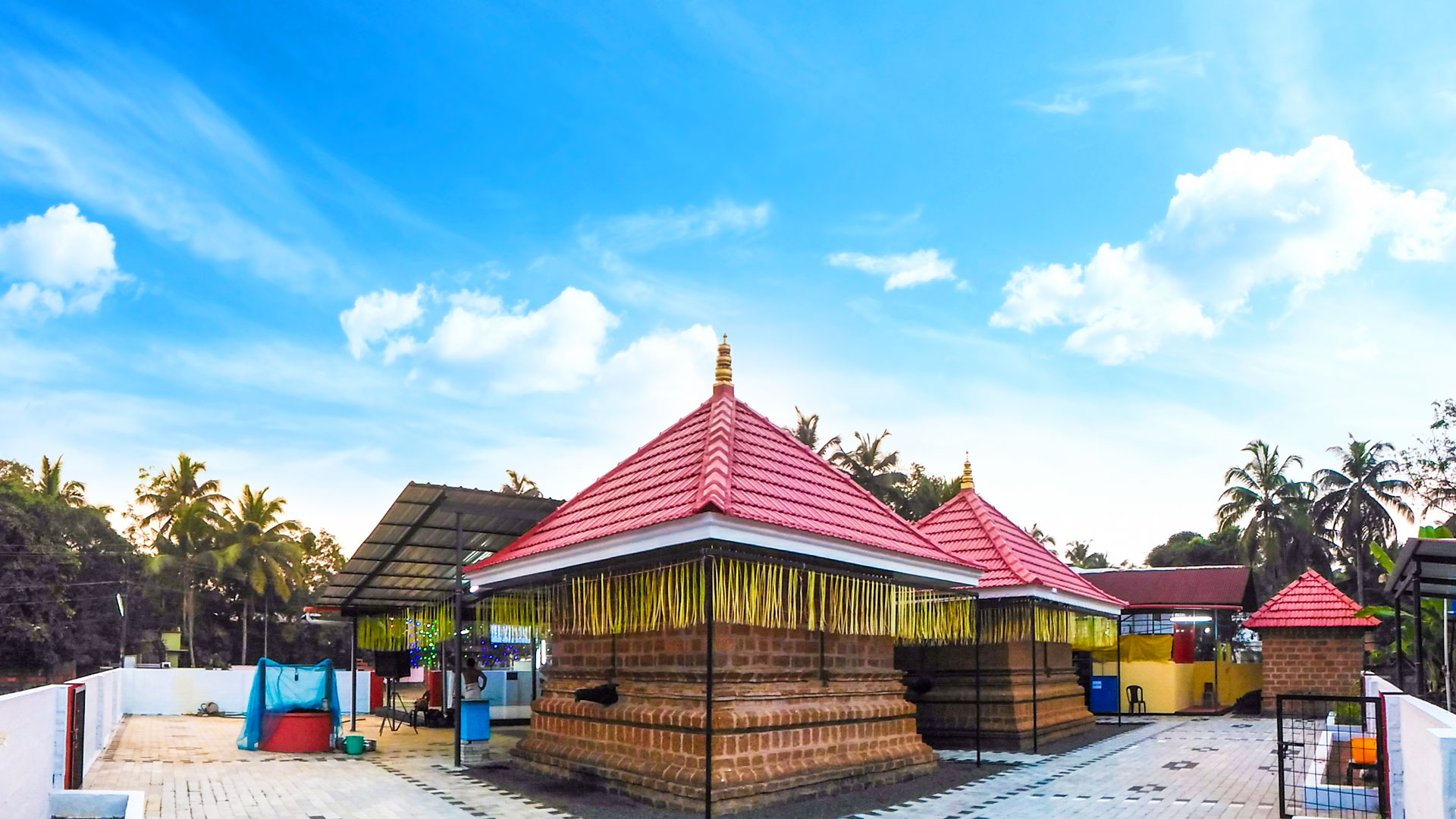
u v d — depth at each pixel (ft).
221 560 187.83
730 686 39.42
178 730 73.67
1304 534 175.11
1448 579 43.68
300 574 205.77
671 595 39.22
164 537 196.95
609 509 46.09
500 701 81.35
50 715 33.63
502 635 62.54
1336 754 52.54
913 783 46.19
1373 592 171.83
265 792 42.65
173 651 185.26
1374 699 36.17
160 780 46.39
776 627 41.29
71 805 34.42
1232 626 104.99
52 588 168.76
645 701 42.78
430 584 62.44
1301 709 84.84
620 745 43.62
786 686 42.34
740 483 41.55
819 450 157.48
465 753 57.26
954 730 62.59
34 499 178.60
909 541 47.85
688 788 37.93
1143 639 90.17
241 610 214.28
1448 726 22.65
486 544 56.24
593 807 39.45
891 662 49.98
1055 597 62.75
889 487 157.17
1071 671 73.31
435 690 80.94
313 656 222.28
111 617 189.16
